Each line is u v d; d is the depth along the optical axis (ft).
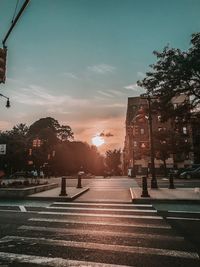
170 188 67.92
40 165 213.05
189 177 127.13
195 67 50.57
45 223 29.22
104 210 37.96
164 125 203.41
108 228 26.76
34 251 19.45
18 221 30.40
